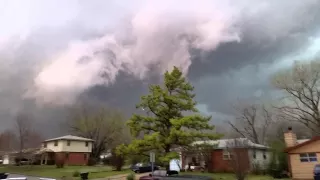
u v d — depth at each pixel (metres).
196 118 24.00
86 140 58.38
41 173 35.84
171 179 16.62
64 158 52.41
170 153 23.55
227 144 31.22
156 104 25.77
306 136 48.75
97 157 62.25
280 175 27.06
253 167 30.17
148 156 24.64
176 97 26.50
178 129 24.06
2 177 14.92
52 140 57.22
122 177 28.06
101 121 63.56
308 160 23.92
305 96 41.47
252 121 54.34
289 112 43.81
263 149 33.91
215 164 32.44
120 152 24.77
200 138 24.72
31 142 65.50
